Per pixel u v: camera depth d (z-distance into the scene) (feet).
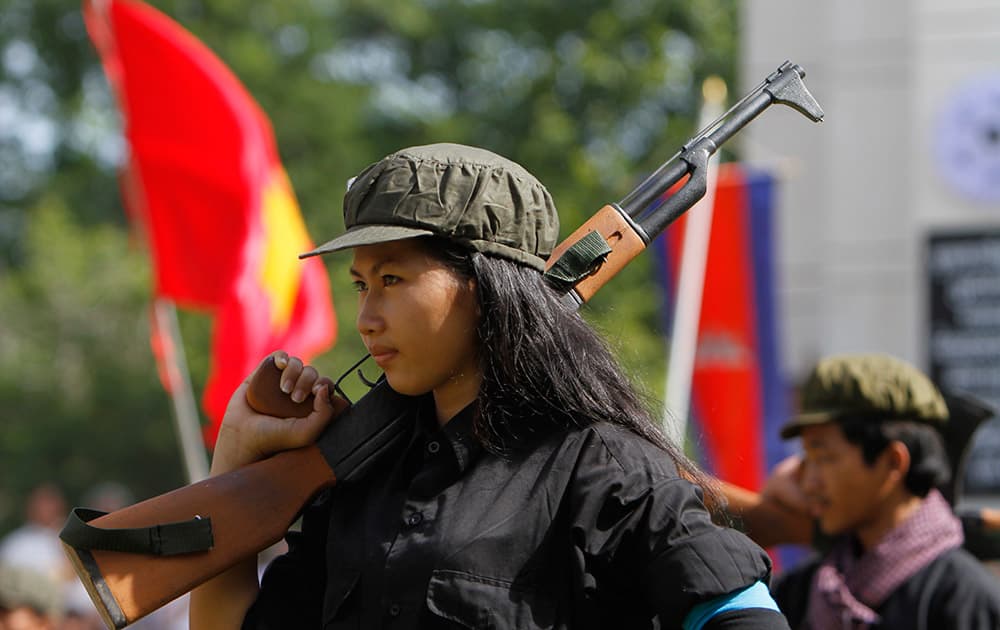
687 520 14.98
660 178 17.16
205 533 16.03
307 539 16.92
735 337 44.34
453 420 15.90
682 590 14.70
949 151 66.13
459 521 15.28
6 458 165.37
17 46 186.29
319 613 16.58
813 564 26.50
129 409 165.58
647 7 151.43
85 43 185.47
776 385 44.04
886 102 67.36
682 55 148.87
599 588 15.15
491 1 173.88
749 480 43.39
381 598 15.29
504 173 15.67
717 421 43.91
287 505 16.40
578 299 16.58
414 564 15.19
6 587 35.17
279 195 40.42
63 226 163.02
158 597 15.83
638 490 15.14
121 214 180.24
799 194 68.54
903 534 24.97
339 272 128.88
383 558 15.46
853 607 24.86
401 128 179.73
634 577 15.19
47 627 35.88
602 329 16.74
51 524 70.23
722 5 148.46
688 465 16.17
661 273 44.34
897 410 24.88
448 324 15.57
